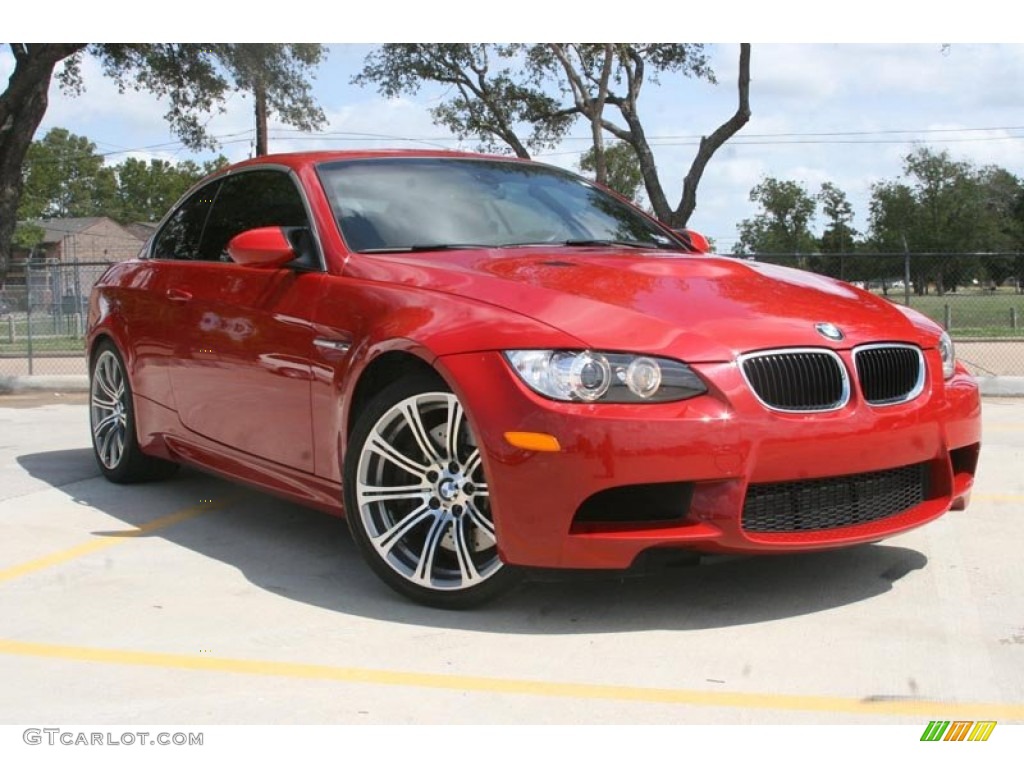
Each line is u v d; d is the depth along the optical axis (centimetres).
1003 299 2266
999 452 665
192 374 473
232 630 338
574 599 361
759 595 363
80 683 296
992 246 7694
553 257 391
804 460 322
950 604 353
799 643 319
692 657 309
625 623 338
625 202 509
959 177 7706
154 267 529
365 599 368
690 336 322
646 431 307
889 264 1831
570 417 309
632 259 396
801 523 333
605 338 318
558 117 2608
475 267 374
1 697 288
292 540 450
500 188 464
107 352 562
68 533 464
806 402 329
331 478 389
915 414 349
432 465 349
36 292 2338
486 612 350
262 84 2031
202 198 528
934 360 368
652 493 321
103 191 11462
